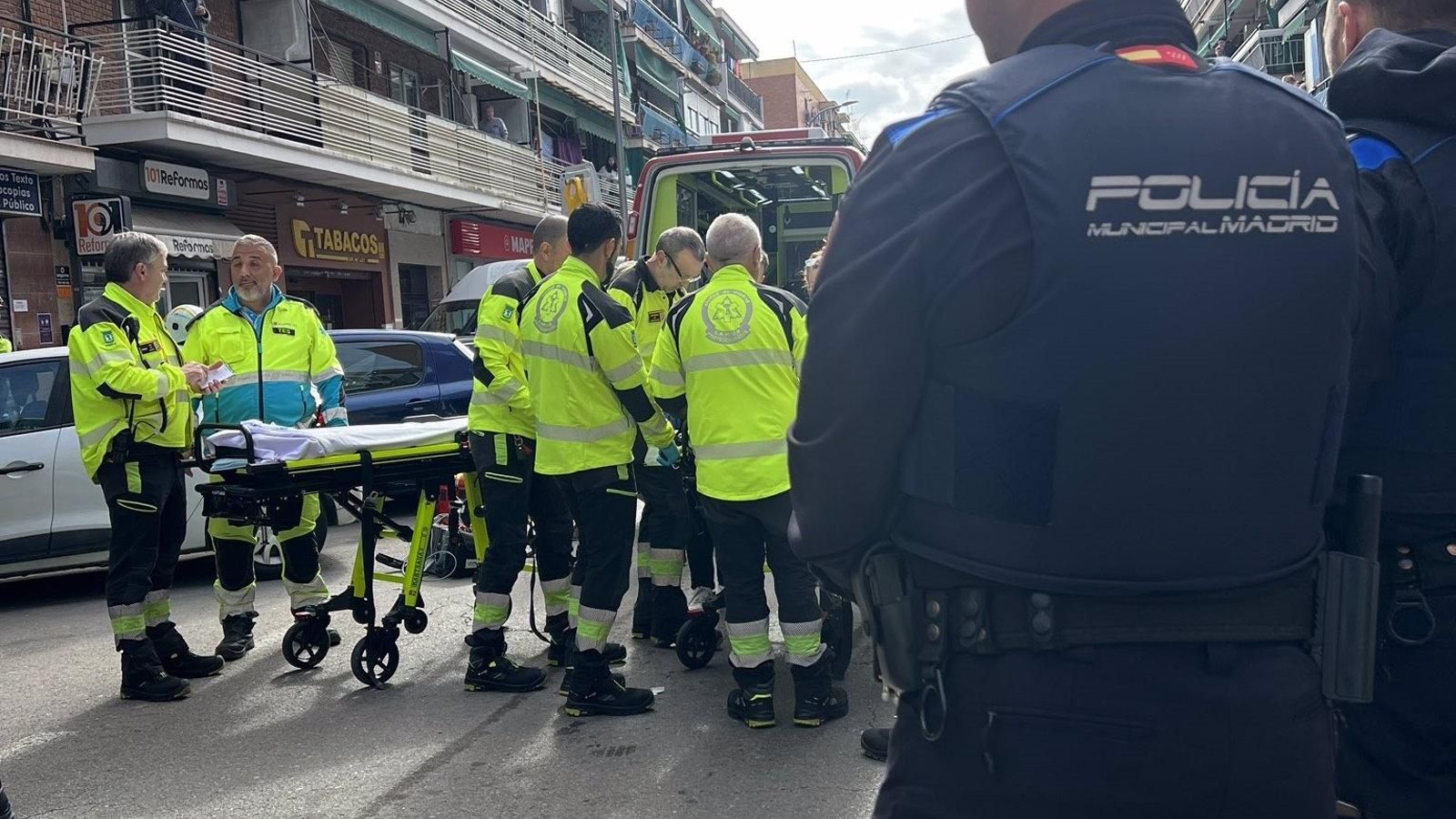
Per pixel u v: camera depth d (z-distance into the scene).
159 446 5.13
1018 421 1.34
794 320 4.38
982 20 1.61
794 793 3.79
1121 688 1.33
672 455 5.21
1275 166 1.36
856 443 1.41
